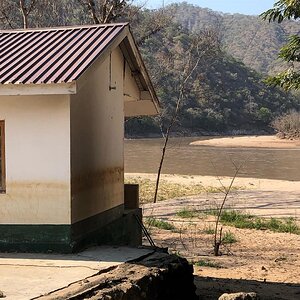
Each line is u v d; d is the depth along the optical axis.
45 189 7.96
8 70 7.87
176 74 44.16
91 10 18.45
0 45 9.09
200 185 28.66
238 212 18.31
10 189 8.04
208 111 103.56
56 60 8.12
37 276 6.56
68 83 7.30
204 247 13.21
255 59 165.12
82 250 8.11
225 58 116.38
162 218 17.34
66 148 7.91
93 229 8.87
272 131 112.12
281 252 12.90
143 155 54.91
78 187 8.23
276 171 40.84
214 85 108.69
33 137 7.99
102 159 9.42
